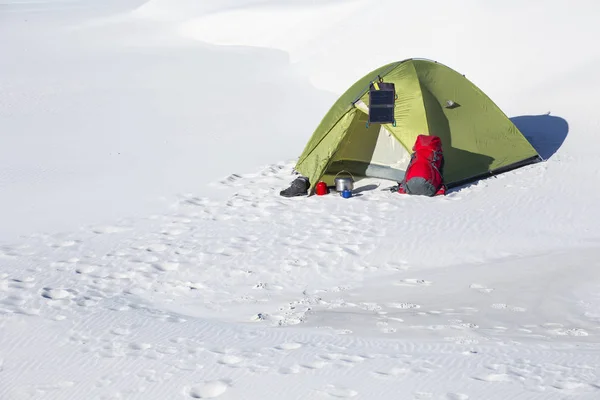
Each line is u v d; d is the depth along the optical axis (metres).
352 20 29.75
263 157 16.52
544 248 10.23
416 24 25.97
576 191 12.49
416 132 13.41
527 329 7.47
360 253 10.45
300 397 5.95
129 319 8.43
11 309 8.83
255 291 9.39
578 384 5.76
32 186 14.90
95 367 7.06
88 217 12.80
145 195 13.95
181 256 10.70
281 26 35.41
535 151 14.15
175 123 20.42
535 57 20.98
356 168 14.23
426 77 14.05
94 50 35.50
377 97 13.54
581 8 22.52
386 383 6.08
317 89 23.97
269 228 11.69
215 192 13.87
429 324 7.72
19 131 19.92
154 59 31.86
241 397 6.08
